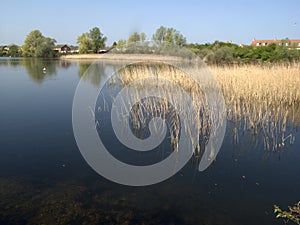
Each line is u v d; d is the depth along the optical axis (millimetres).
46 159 5020
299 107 8789
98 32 56812
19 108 9219
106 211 3430
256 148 5582
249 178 4297
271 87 9375
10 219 3211
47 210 3412
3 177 4297
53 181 4195
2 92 12641
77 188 3986
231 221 3230
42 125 7176
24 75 20281
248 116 7426
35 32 56406
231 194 3828
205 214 3377
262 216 3316
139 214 3379
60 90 13094
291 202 3590
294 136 6207
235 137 6195
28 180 4215
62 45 82312
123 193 3869
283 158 5062
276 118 7250
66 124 7246
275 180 4211
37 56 54875
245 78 10102
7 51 70188
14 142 5887
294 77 10312
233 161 4973
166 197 3771
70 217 3281
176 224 3184
